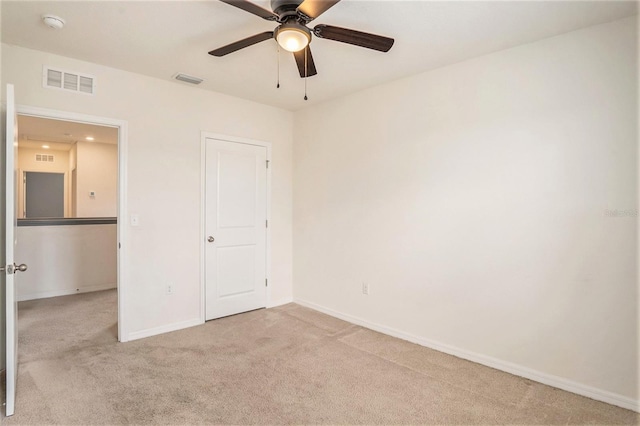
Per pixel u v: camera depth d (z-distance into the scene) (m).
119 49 2.71
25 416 2.06
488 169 2.75
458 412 2.16
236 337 3.30
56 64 2.81
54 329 3.45
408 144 3.24
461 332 2.93
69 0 2.05
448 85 2.96
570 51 2.37
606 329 2.28
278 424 2.03
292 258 4.48
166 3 2.08
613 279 2.25
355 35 2.00
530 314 2.57
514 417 2.11
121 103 3.12
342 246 3.86
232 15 2.22
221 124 3.77
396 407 2.20
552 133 2.45
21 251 4.46
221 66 3.02
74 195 6.76
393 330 3.39
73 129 5.40
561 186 2.42
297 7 1.83
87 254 4.98
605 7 2.07
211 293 3.75
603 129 2.27
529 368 2.58
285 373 2.62
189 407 2.18
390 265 3.41
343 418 2.09
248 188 4.03
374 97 3.51
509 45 2.58
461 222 2.91
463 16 2.18
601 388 2.29
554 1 2.01
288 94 3.76
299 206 4.38
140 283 3.26
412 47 2.61
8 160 2.09
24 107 2.67
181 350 3.00
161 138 3.36
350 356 2.93
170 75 3.24
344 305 3.84
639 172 2.16
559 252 2.44
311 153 4.20
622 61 2.20
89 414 2.09
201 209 3.64
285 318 3.86
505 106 2.65
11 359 2.05
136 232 3.23
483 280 2.79
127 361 2.78
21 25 2.34
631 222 2.19
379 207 3.49
